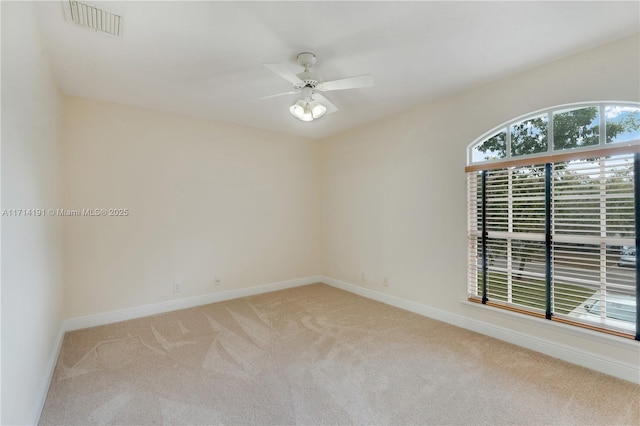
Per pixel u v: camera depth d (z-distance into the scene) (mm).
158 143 3580
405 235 3676
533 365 2359
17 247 1443
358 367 2340
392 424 1735
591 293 2352
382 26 1969
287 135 4695
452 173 3176
